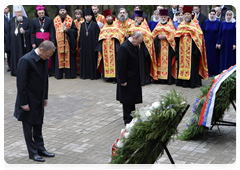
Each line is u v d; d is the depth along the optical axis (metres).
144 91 8.08
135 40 5.32
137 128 3.14
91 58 9.43
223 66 9.42
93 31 9.33
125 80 5.38
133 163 3.28
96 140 4.99
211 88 4.59
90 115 6.26
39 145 4.42
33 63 4.09
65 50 9.49
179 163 4.11
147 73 8.82
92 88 8.43
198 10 9.77
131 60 5.39
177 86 8.59
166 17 8.71
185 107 3.28
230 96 4.76
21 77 4.03
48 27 9.52
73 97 7.58
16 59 9.89
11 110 6.63
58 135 5.22
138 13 8.63
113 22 9.06
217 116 4.89
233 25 9.12
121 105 6.89
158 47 8.76
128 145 3.20
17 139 5.05
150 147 3.28
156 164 4.09
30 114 4.18
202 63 8.45
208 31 9.48
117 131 5.38
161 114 3.12
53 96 7.69
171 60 8.77
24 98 4.07
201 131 4.71
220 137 5.03
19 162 4.24
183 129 5.36
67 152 4.55
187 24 8.30
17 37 9.79
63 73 9.72
